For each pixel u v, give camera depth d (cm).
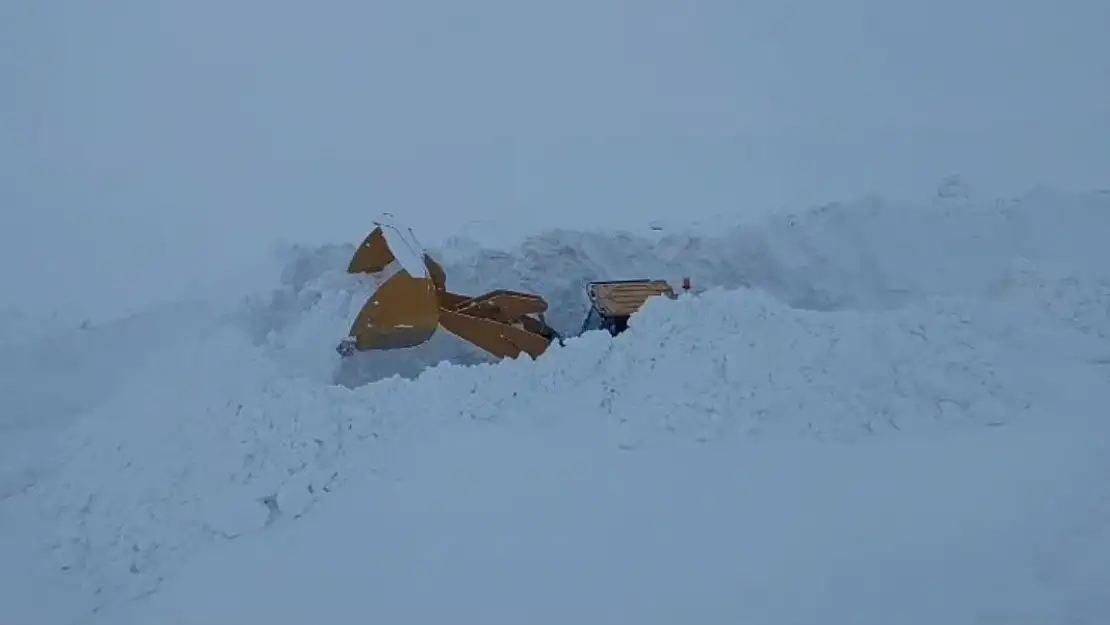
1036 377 585
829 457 515
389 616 425
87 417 661
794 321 626
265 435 558
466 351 726
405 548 465
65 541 513
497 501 492
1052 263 764
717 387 568
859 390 563
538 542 460
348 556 466
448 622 418
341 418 569
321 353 721
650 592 423
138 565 490
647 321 632
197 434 577
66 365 735
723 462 514
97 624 451
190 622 439
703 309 636
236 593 453
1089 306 674
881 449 521
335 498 513
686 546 450
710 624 404
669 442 534
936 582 418
